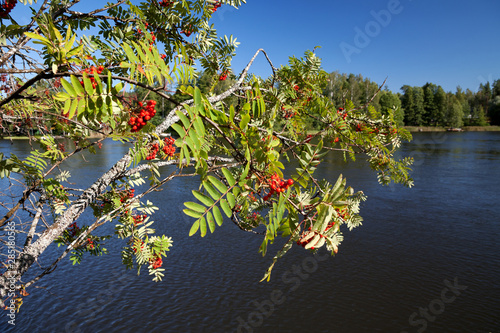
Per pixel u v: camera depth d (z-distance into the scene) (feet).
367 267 58.75
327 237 5.56
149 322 44.27
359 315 45.16
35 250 10.20
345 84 167.63
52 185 12.78
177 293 51.29
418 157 169.58
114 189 14.87
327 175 120.06
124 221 13.76
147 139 9.18
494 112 379.14
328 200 5.45
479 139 279.08
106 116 5.23
